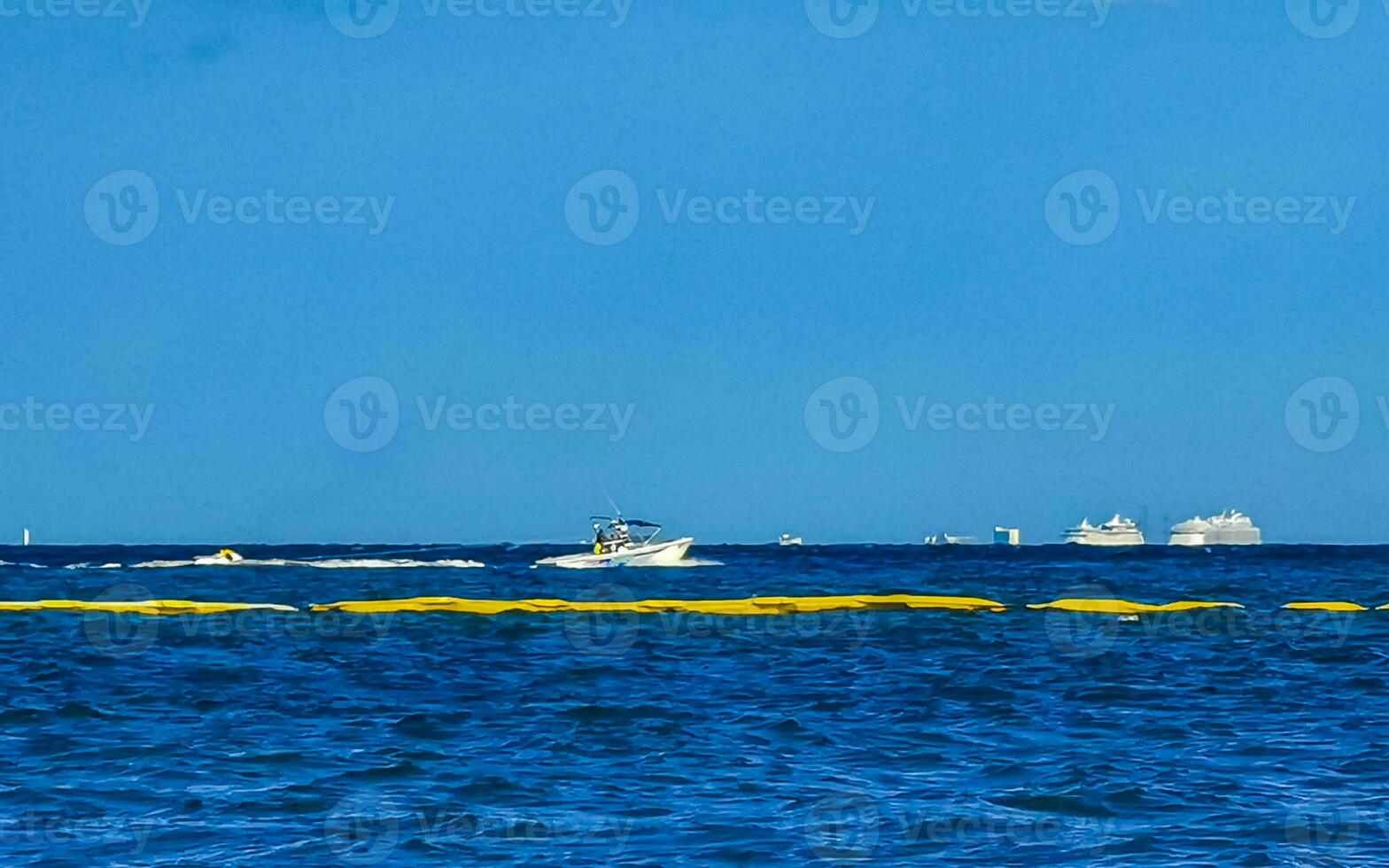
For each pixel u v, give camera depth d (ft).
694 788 198.59
